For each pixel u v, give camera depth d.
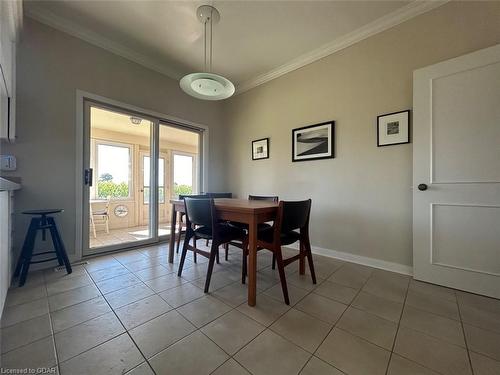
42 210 2.00
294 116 2.89
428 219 1.84
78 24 2.23
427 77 1.83
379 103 2.20
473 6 1.74
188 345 1.11
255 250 1.51
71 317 1.33
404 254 2.06
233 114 3.70
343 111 2.44
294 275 2.02
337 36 2.37
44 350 1.06
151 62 2.85
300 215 1.73
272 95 3.15
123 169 3.86
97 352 1.06
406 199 2.05
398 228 2.09
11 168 1.94
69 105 2.25
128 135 3.87
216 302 1.53
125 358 1.02
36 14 2.04
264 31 2.30
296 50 2.62
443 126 1.76
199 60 2.84
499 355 1.06
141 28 2.27
